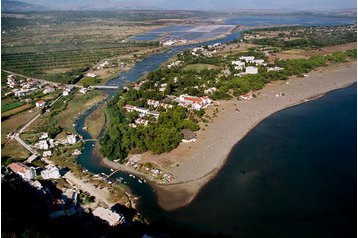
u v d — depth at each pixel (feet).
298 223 420.77
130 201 471.62
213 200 468.34
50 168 540.93
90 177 533.55
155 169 546.67
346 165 542.98
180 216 439.22
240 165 550.77
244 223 423.64
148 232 410.72
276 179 511.40
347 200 459.73
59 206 452.35
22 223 378.94
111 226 415.23
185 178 519.60
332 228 411.34
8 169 546.67
